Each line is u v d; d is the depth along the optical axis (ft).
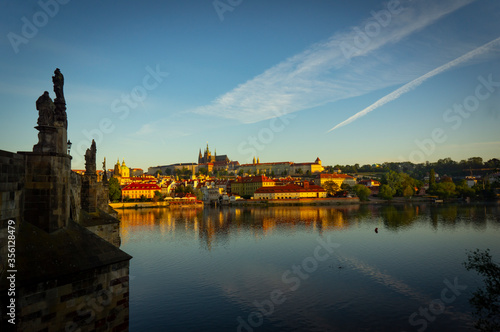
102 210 165.48
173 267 240.12
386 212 630.74
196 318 153.07
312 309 163.32
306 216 584.40
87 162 158.10
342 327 144.87
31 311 62.59
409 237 353.10
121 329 78.95
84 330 71.26
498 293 108.99
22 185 71.87
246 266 242.99
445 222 462.60
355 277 213.66
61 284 67.36
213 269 234.79
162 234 387.55
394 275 217.15
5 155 63.46
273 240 346.33
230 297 179.32
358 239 345.51
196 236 373.61
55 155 75.92
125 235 382.42
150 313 158.61
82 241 78.18
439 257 263.29
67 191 81.87
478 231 384.27
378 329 142.10
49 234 73.41
